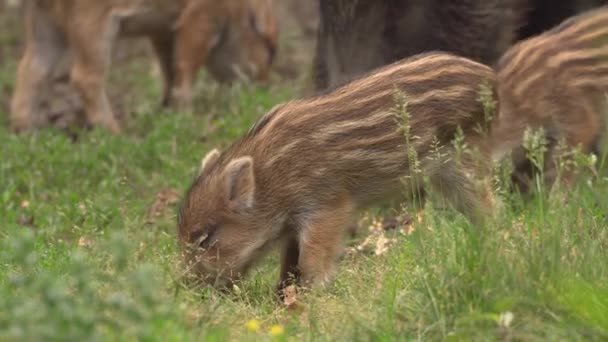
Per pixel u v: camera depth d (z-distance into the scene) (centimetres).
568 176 1222
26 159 1574
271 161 1015
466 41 1341
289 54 2305
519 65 1269
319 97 1030
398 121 1002
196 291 980
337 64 1397
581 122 1266
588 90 1265
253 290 1025
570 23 1293
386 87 1012
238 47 2045
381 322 843
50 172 1521
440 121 1011
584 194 1098
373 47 1369
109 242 901
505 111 1250
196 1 1950
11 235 1191
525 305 822
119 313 780
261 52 2062
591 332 796
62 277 956
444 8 1338
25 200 1420
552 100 1263
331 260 1020
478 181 966
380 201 1041
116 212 1309
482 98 995
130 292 839
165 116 1833
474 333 800
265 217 1020
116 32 1883
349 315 850
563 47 1270
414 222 970
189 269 986
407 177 982
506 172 1024
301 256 1020
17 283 764
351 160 1008
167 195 1410
